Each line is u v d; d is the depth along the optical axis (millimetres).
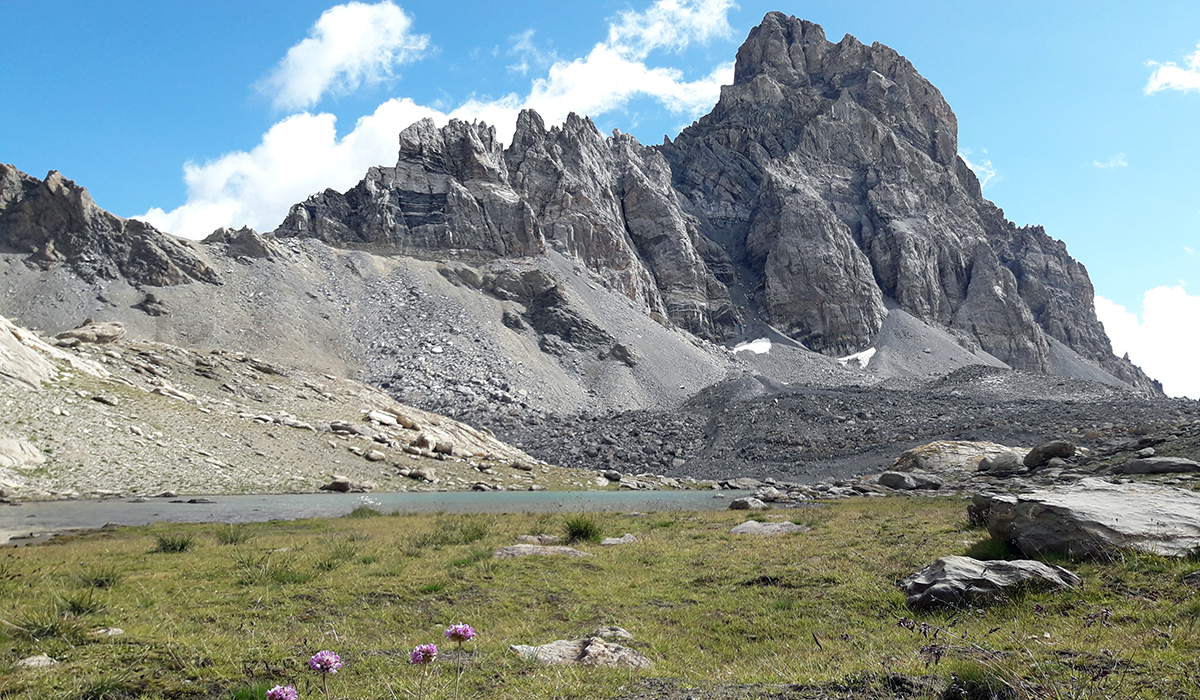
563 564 17344
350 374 123625
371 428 74750
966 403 104625
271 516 36688
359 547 20859
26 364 54375
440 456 74062
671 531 25250
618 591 14445
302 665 8516
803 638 10641
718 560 17688
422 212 184875
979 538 17344
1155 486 15930
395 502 48500
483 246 181000
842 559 16516
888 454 79375
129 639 9633
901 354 196500
